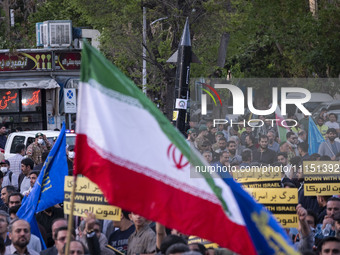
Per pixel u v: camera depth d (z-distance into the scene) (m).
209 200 11.32
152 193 11.21
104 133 11.12
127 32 45.56
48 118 62.56
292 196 16.64
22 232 15.37
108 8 45.84
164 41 44.34
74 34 62.28
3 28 71.31
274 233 11.72
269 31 56.72
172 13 42.38
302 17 56.03
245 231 11.31
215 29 43.50
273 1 57.47
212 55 45.38
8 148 41.00
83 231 16.11
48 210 19.42
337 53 54.75
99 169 11.12
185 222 11.28
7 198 21.45
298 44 55.47
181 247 12.89
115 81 11.22
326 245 14.25
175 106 24.97
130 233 17.05
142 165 11.22
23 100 62.34
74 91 49.16
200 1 43.03
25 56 61.41
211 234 11.32
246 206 11.77
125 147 11.18
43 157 26.34
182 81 24.88
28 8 76.56
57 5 73.12
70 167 27.14
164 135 11.32
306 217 16.22
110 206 16.22
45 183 18.28
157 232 14.88
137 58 46.28
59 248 14.16
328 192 18.45
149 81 47.53
